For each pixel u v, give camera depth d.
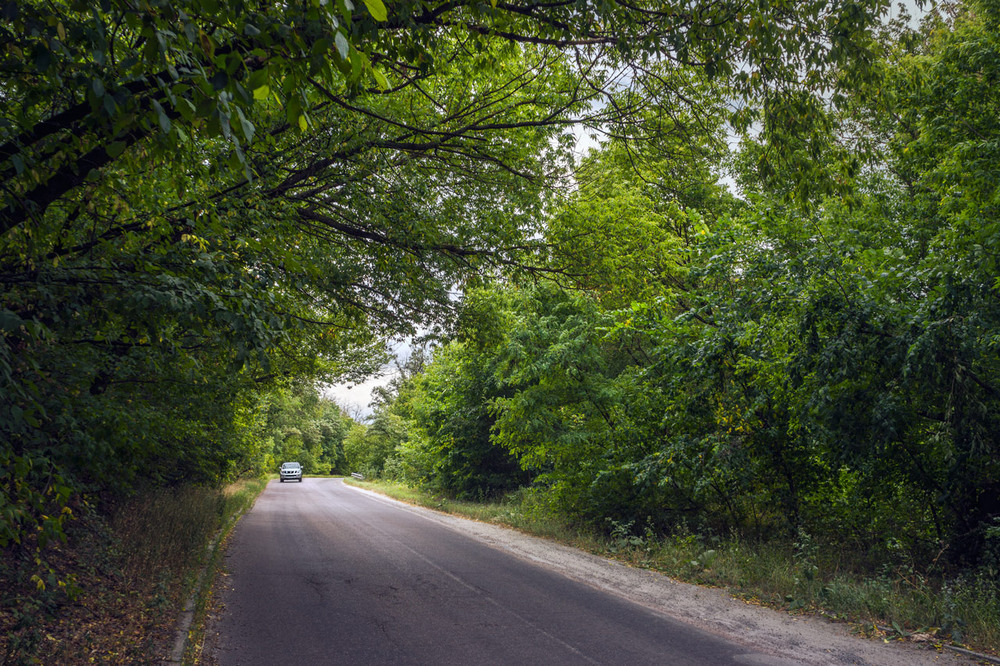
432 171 10.18
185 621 6.74
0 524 3.45
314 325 11.84
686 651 6.08
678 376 11.51
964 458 8.27
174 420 10.07
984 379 8.61
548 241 11.34
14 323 3.09
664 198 17.75
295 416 51.66
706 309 11.59
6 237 4.04
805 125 6.73
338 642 6.39
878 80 6.54
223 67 2.68
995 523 8.70
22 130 3.47
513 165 10.03
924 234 10.14
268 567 10.66
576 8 5.32
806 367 9.15
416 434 29.58
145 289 4.53
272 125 7.46
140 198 4.80
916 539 10.04
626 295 12.83
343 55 2.37
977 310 7.80
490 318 13.01
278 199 7.31
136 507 12.47
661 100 7.54
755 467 11.09
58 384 5.39
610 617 7.41
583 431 15.39
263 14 3.16
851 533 11.17
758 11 5.63
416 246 9.91
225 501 20.12
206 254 4.99
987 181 8.52
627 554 12.09
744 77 6.32
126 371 7.50
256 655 5.97
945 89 10.83
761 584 8.97
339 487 44.50
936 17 12.91
